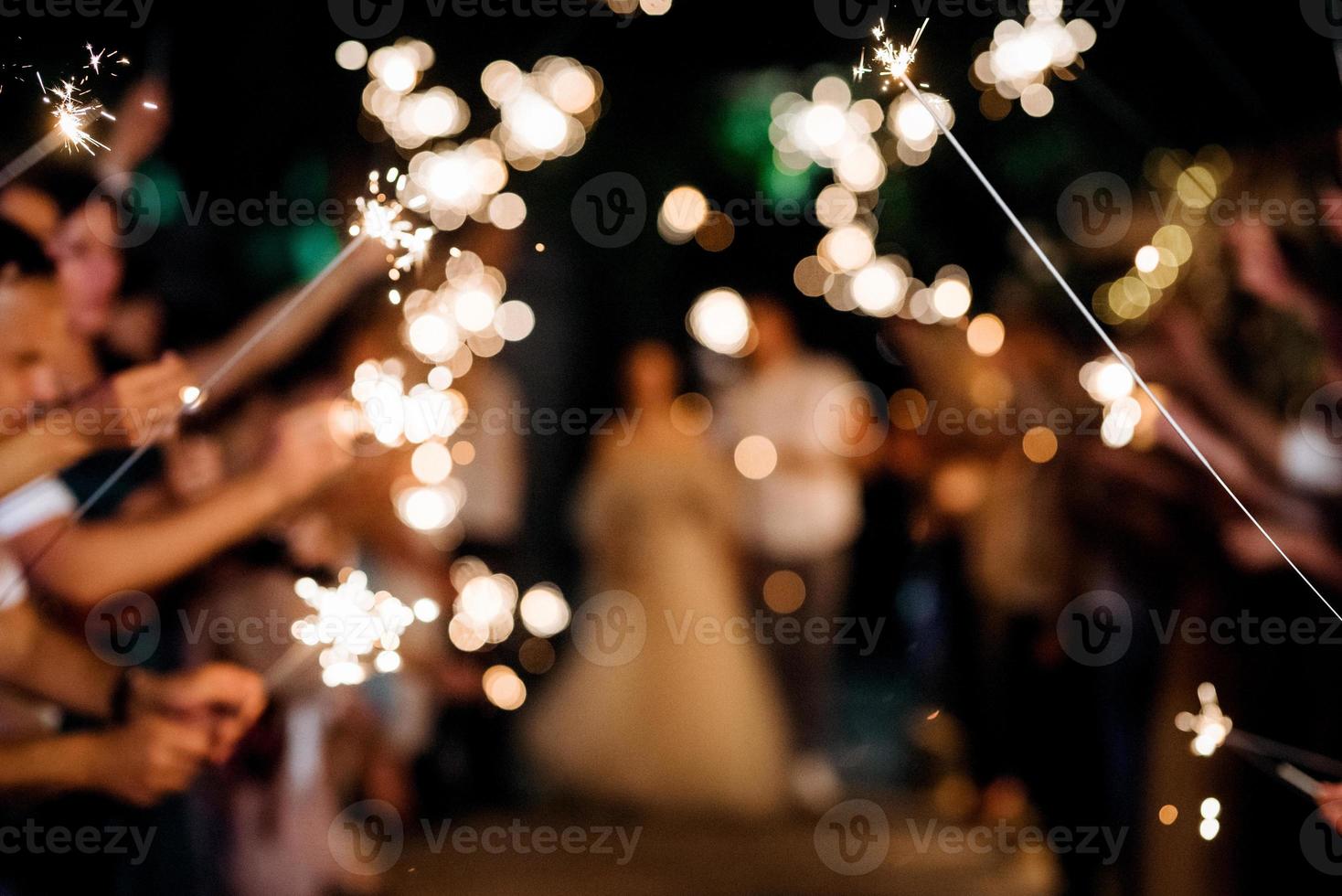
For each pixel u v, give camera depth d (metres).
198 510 2.15
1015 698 5.25
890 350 7.06
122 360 2.66
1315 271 2.86
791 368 8.57
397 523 4.45
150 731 1.89
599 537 7.97
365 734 4.33
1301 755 2.44
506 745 7.79
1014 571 5.11
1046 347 5.19
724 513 7.96
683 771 7.52
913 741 7.64
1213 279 3.31
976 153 6.45
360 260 3.24
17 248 1.97
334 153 4.36
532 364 10.74
